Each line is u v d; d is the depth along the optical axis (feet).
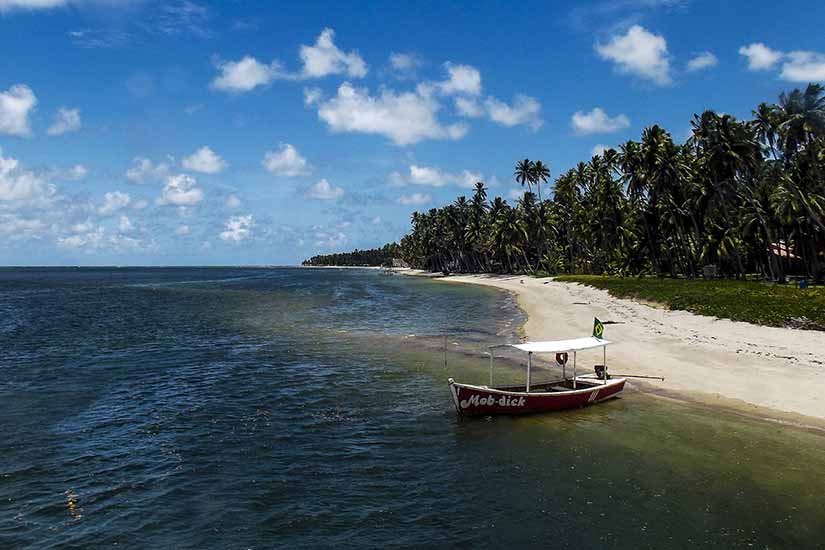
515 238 385.09
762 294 131.13
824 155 187.21
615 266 309.83
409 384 75.87
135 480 44.70
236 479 44.98
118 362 91.91
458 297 242.99
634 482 43.24
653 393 67.31
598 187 290.15
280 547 34.94
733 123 203.21
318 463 48.34
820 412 56.80
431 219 561.43
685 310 127.24
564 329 121.39
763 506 38.96
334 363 90.12
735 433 52.60
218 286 367.25
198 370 85.30
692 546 34.37
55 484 43.80
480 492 42.37
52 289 331.98
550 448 50.98
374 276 591.37
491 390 59.21
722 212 235.40
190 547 34.88
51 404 66.23
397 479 44.96
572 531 36.40
